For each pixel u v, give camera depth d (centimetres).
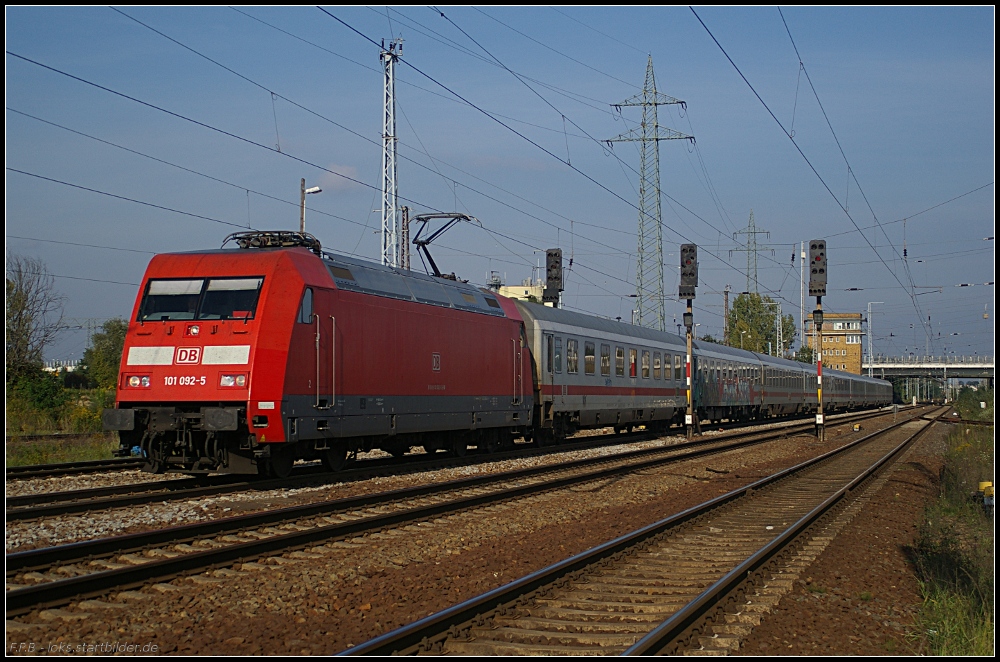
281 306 1548
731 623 805
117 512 1305
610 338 3064
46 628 751
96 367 5262
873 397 8769
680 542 1226
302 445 1656
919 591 996
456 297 2167
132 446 1577
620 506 1611
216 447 1532
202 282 1592
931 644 793
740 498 1664
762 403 5041
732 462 2533
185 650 708
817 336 3619
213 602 848
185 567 945
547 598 877
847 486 1830
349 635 754
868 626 835
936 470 2422
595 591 917
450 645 716
